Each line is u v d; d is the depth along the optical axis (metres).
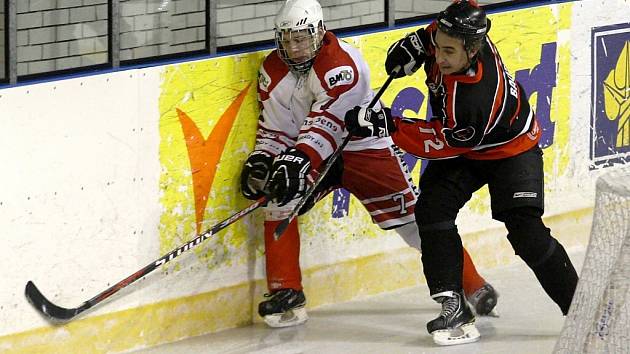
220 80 13.36
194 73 13.12
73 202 12.34
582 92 16.84
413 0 16.78
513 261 16.38
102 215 12.59
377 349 13.07
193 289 13.47
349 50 13.34
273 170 12.95
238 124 13.59
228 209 13.64
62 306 12.40
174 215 13.18
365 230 14.88
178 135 13.09
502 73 12.45
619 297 10.48
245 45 13.82
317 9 13.08
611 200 10.80
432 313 14.37
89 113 12.34
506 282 15.47
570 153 16.81
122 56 15.34
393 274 15.21
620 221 10.77
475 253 15.96
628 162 17.44
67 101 12.16
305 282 14.42
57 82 12.07
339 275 14.72
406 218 14.07
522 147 12.74
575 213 16.98
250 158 13.56
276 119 13.59
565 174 16.80
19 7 14.38
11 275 11.96
